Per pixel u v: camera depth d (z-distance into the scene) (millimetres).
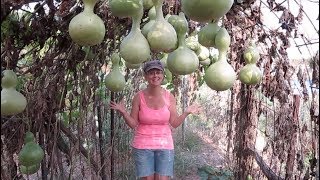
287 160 2850
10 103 1745
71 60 2572
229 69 1775
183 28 1786
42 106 2541
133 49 1587
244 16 2617
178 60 1739
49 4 2064
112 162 3562
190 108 3244
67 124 3262
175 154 5594
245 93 3160
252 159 3301
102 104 3396
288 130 2793
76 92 2834
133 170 4270
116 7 1633
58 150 2986
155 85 3090
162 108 3137
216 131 5973
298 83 2709
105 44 2768
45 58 2426
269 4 2328
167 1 2289
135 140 3182
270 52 2607
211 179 4160
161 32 1604
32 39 2256
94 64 2793
